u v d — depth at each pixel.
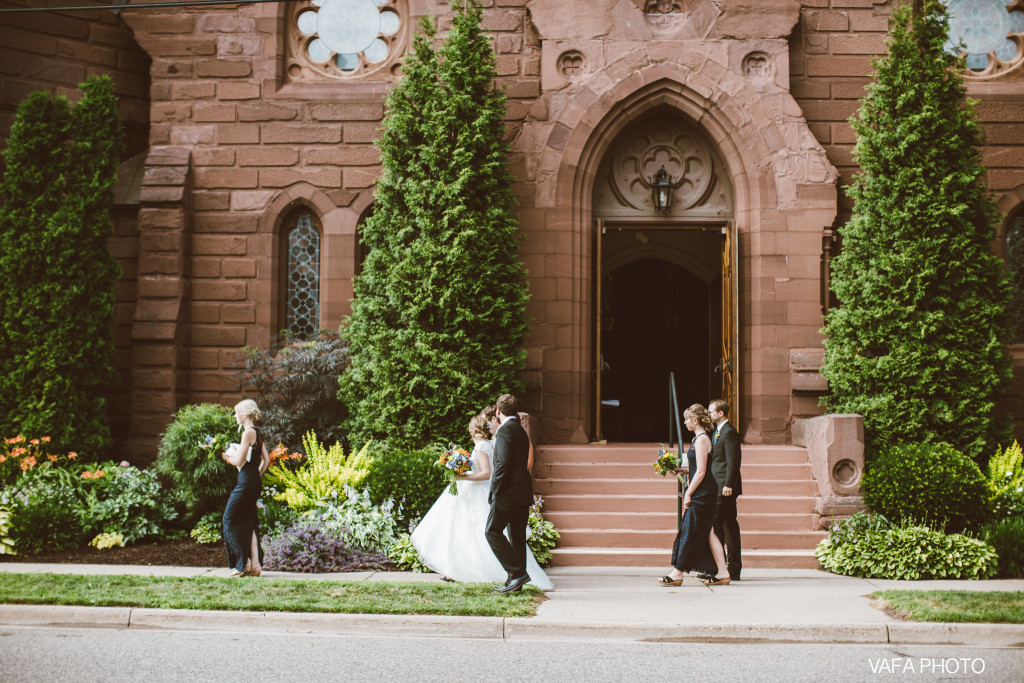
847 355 12.09
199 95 14.05
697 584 9.03
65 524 10.42
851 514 10.61
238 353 13.70
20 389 12.19
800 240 13.10
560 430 13.02
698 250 16.64
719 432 9.30
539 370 12.83
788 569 10.13
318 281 14.10
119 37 14.88
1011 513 10.54
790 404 12.92
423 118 12.49
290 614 7.14
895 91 12.34
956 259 11.87
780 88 13.28
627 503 11.12
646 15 13.47
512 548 8.08
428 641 6.79
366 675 5.75
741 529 10.74
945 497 10.03
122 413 13.84
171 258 13.52
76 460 12.20
